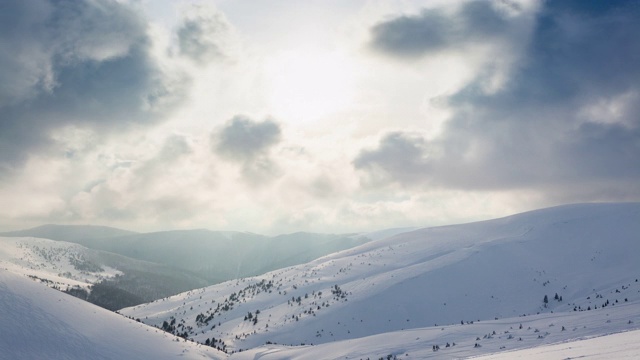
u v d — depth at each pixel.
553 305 165.00
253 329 198.00
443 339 92.12
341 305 196.12
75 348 61.28
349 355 93.94
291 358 110.12
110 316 81.38
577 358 21.69
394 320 178.12
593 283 176.12
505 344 71.81
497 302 182.62
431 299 190.88
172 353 76.94
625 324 67.19
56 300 73.00
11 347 54.81
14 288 68.81
